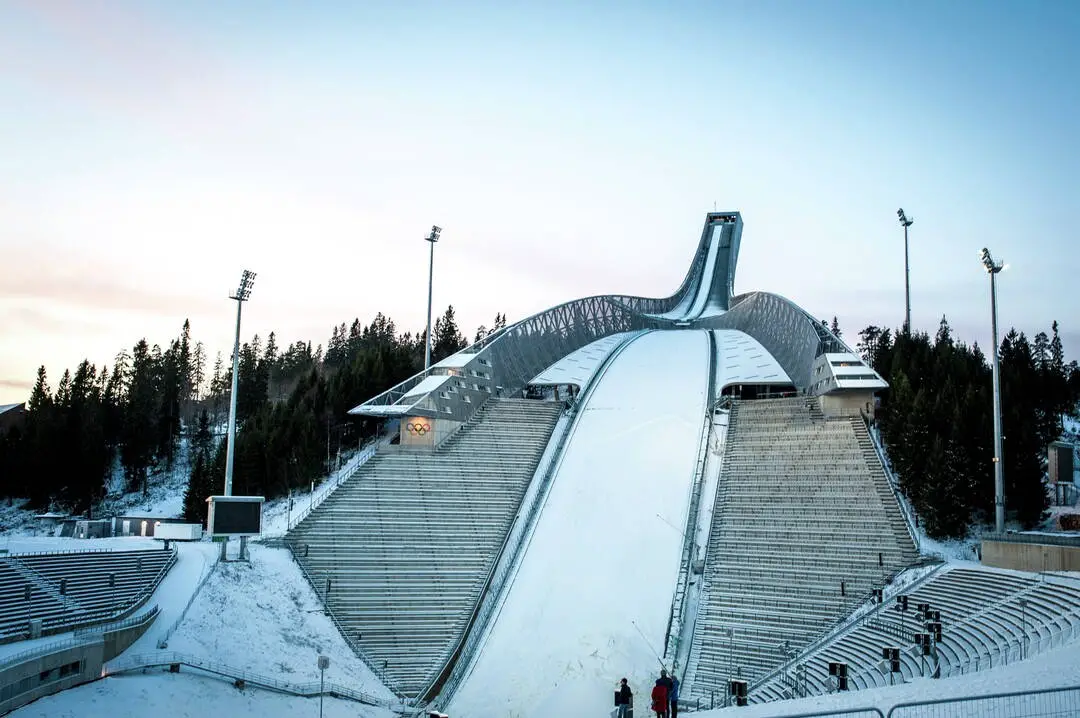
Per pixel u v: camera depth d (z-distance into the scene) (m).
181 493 104.19
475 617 59.62
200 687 42.25
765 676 50.19
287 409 97.81
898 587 56.78
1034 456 66.31
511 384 101.56
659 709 35.84
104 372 147.25
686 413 87.88
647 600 59.91
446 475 77.56
